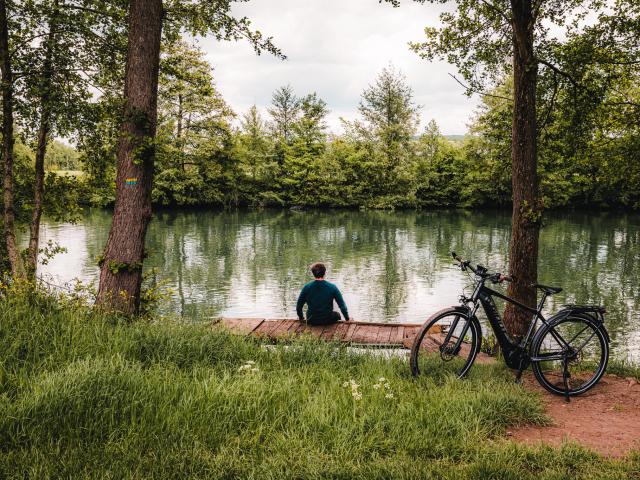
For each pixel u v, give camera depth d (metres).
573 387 4.68
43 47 8.22
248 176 55.62
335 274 19.83
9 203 8.77
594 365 5.35
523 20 6.30
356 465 3.01
